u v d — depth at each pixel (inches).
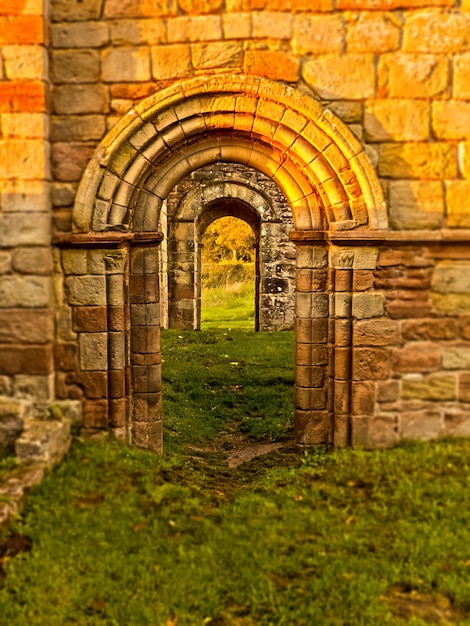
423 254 247.0
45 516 200.4
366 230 243.9
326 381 265.7
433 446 243.6
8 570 177.8
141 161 247.9
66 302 246.8
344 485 226.1
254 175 619.2
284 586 173.6
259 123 248.4
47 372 241.4
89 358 247.6
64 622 160.7
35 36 233.1
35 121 234.8
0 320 239.5
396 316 248.5
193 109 244.5
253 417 368.2
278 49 241.1
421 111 241.6
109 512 204.8
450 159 242.7
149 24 240.5
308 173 255.3
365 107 241.8
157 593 170.6
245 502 221.3
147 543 191.5
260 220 628.7
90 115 242.4
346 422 253.4
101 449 240.1
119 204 248.2
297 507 214.5
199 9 239.9
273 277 633.6
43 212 237.3
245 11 239.9
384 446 250.5
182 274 623.5
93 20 240.4
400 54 240.5
